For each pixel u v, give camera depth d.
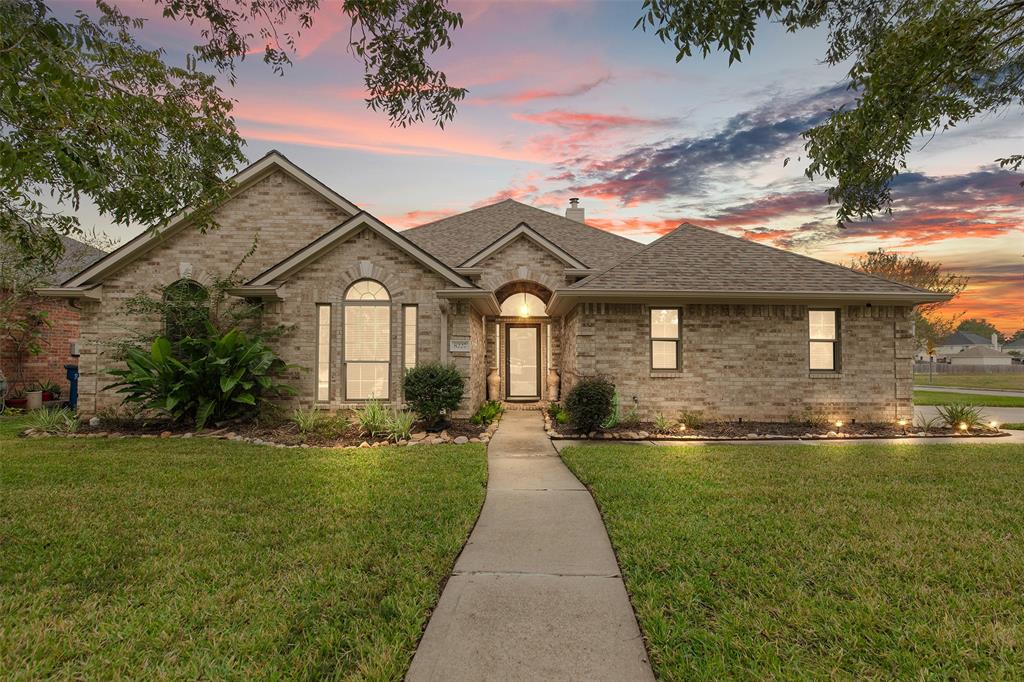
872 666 2.88
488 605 3.59
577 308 12.63
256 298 12.86
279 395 12.34
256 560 4.28
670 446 9.84
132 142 5.90
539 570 4.18
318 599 3.61
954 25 5.69
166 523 5.20
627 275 12.54
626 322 12.34
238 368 11.34
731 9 4.83
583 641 3.16
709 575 4.01
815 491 6.30
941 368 50.03
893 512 5.49
